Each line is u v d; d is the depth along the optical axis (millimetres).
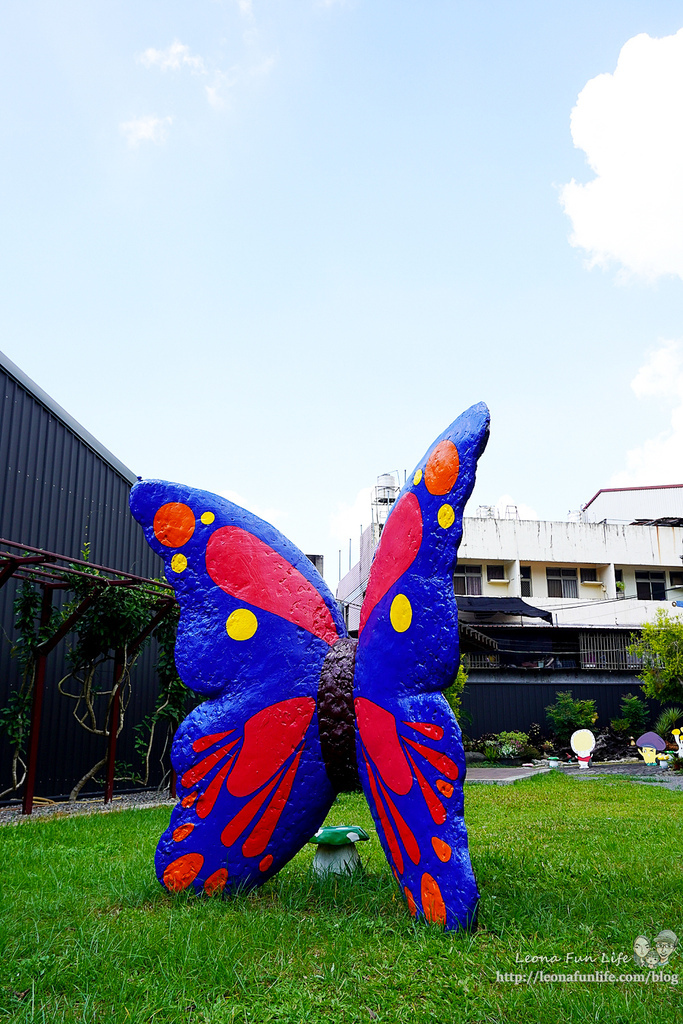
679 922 3674
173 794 11445
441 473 3871
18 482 10789
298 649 4434
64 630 9078
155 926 3566
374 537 26250
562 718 21750
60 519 11688
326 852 5000
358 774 4312
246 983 2922
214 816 4336
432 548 3830
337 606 4754
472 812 8812
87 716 11789
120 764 11969
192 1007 2742
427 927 3488
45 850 5840
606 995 2771
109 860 5547
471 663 24000
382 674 3922
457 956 3133
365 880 4680
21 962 3084
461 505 3775
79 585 9680
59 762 11141
